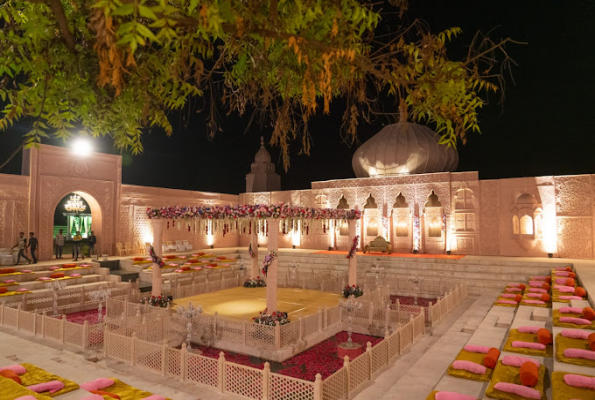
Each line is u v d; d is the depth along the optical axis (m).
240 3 2.42
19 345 8.97
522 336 8.19
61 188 19.98
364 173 26.55
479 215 21.48
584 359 6.39
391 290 17.09
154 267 13.59
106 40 1.74
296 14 2.51
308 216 13.07
